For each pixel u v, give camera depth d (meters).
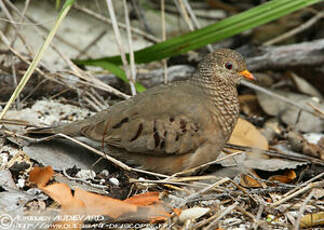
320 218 7.78
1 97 11.11
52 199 7.84
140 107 8.63
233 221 7.73
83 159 8.96
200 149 8.73
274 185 9.02
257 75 13.95
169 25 16.03
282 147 11.21
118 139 8.52
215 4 16.17
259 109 13.02
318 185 8.25
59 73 11.45
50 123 10.32
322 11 15.45
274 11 10.97
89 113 11.01
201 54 12.93
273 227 7.61
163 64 13.02
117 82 12.07
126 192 8.36
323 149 10.89
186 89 9.07
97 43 14.79
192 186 8.56
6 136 8.99
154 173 8.57
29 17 14.53
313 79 13.64
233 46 14.75
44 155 8.79
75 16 15.48
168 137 8.48
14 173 8.45
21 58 10.67
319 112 10.64
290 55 12.97
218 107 8.95
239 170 9.38
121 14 15.79
